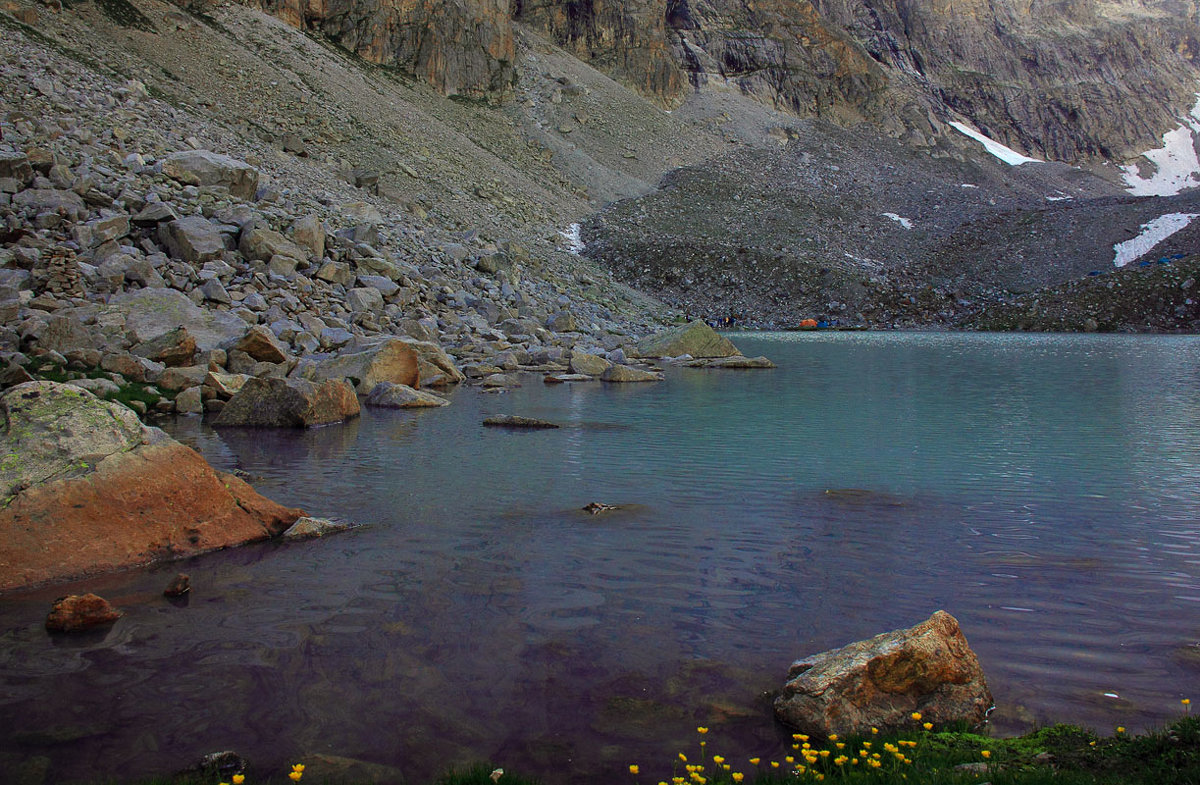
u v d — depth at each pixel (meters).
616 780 4.43
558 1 142.12
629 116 130.12
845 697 5.04
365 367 22.27
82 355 18.45
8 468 8.36
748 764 4.62
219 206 30.28
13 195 24.27
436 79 110.62
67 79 40.19
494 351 31.53
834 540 8.91
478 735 4.92
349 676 5.68
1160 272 74.75
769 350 44.50
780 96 155.88
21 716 5.15
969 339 57.25
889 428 16.89
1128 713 5.09
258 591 7.40
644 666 5.83
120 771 4.55
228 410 17.19
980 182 143.88
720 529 9.36
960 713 5.17
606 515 10.00
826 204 117.94
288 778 4.46
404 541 8.93
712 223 103.62
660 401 21.70
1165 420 18.02
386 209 51.25
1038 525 9.48
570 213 96.44
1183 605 6.91
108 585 7.64
